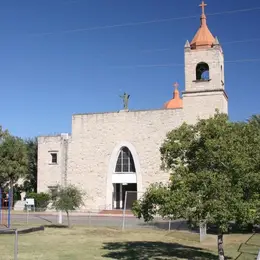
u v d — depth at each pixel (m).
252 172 13.04
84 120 47.75
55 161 48.62
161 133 43.97
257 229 28.89
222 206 12.19
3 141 49.50
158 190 13.77
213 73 42.16
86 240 22.97
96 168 46.53
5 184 48.91
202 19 44.22
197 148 14.59
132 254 18.55
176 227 31.02
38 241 21.81
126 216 41.06
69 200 30.70
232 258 18.06
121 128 45.94
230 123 14.68
